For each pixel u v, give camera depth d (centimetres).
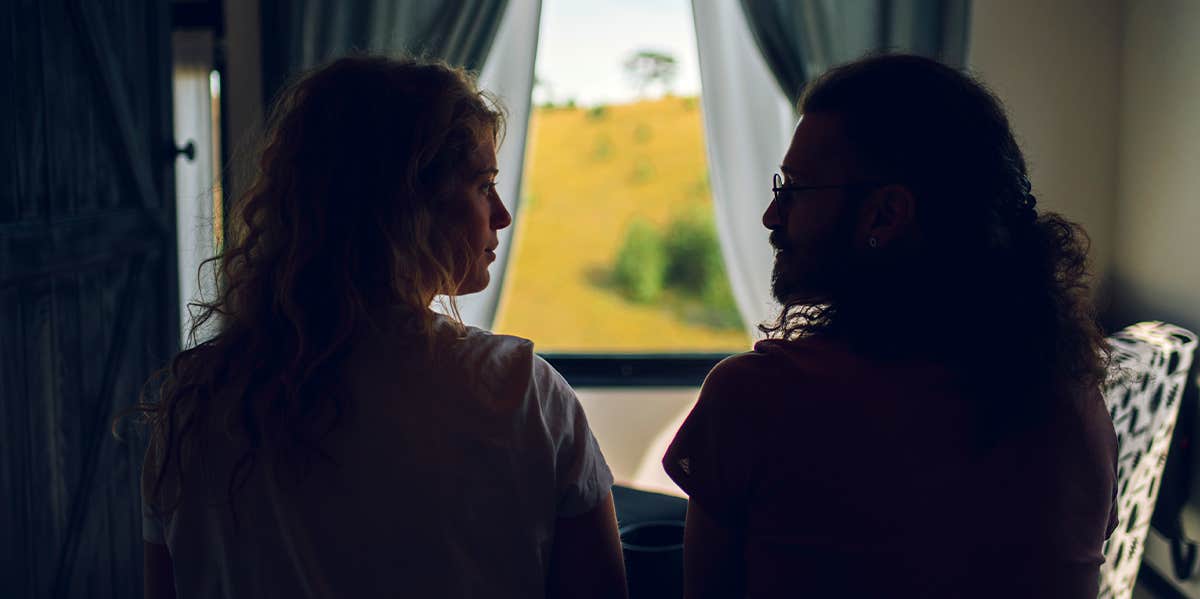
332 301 68
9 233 178
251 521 68
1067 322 71
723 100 307
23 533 185
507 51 303
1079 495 69
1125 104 287
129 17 229
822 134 73
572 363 326
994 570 67
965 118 71
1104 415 73
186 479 70
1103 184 296
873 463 68
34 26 189
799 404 69
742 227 310
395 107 70
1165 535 245
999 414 66
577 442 74
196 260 254
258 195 72
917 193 70
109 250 219
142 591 244
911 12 283
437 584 67
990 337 69
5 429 179
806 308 77
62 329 201
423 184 70
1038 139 296
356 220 69
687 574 78
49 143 195
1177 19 253
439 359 69
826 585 68
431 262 70
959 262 70
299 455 67
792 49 290
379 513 67
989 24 294
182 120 312
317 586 67
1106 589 214
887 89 71
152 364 243
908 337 70
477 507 68
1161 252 262
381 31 287
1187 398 240
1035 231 73
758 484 71
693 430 74
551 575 76
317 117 71
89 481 212
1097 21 292
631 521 140
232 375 69
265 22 294
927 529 67
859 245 71
